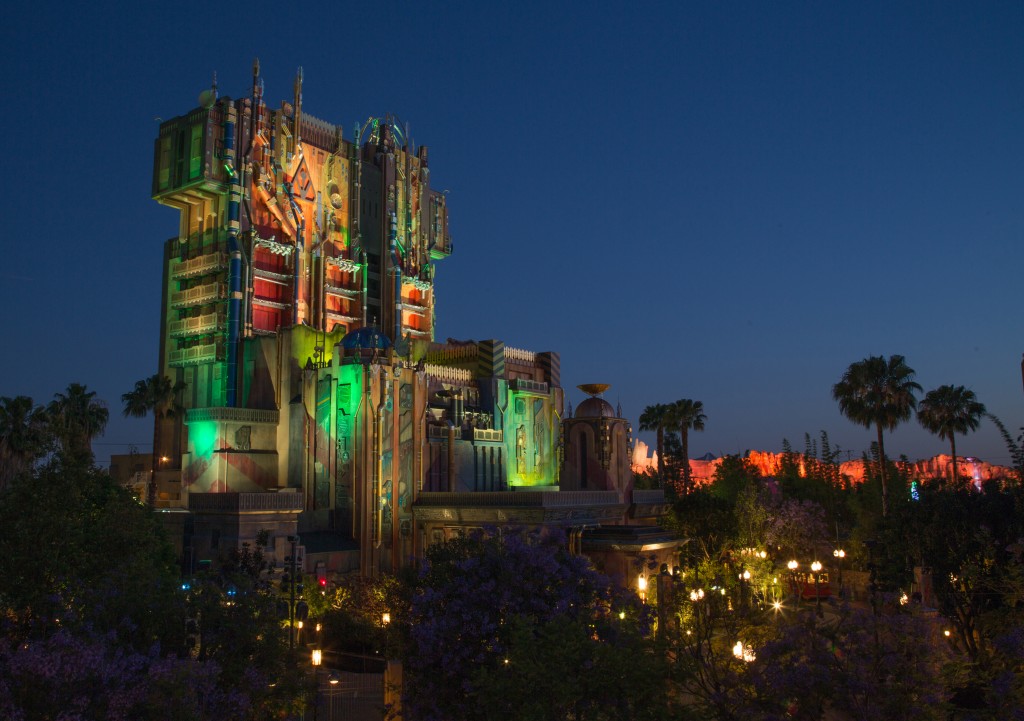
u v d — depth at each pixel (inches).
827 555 2790.4
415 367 2834.6
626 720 792.9
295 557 1445.6
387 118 4168.3
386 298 3937.0
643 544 2337.6
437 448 2866.6
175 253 3558.1
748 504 2608.3
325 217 3752.5
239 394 3127.5
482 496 2544.3
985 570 1295.5
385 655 1513.3
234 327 3171.8
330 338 3102.9
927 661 722.2
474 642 1011.9
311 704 1080.8
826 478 4244.6
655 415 4089.6
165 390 3211.1
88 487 1229.7
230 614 1001.5
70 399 2469.2
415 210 4224.9
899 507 1598.2
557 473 3435.0
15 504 1106.1
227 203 3326.8
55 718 676.7
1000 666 893.8
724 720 761.0
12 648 968.9
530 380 3380.9
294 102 3681.1
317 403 2819.9
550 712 796.6
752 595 1785.2
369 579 2048.5
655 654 840.9
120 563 1122.0
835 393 2997.0
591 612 1022.4
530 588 1037.2
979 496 1459.2
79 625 894.4
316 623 1967.3
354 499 2637.8
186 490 2874.0
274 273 3425.2
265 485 2888.8
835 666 724.0
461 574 1095.6
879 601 816.3
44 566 1047.0
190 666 780.6
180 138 3444.9
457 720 988.6
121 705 711.1
